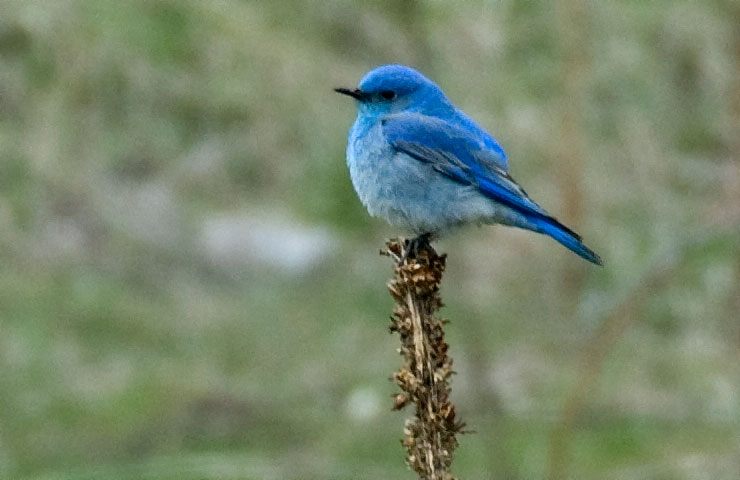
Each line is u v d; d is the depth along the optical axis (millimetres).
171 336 15367
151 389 14172
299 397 14070
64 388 14141
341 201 17281
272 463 12312
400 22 15367
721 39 15367
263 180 17516
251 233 17047
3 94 16375
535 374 13672
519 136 14898
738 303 14188
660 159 15117
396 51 15523
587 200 14852
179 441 13219
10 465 12672
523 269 15008
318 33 16328
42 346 14805
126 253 16578
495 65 15156
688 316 14594
